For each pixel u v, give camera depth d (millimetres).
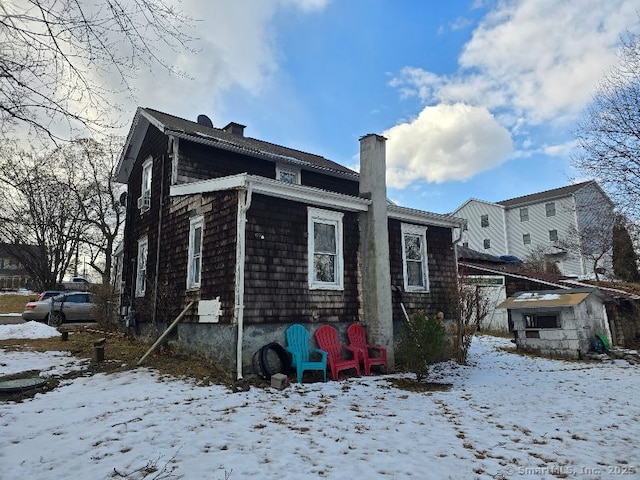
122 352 9656
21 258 27938
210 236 8781
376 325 9297
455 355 11141
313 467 3746
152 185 12609
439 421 5398
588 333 12070
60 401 5777
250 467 3703
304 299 8617
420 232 11570
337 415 5492
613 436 4938
